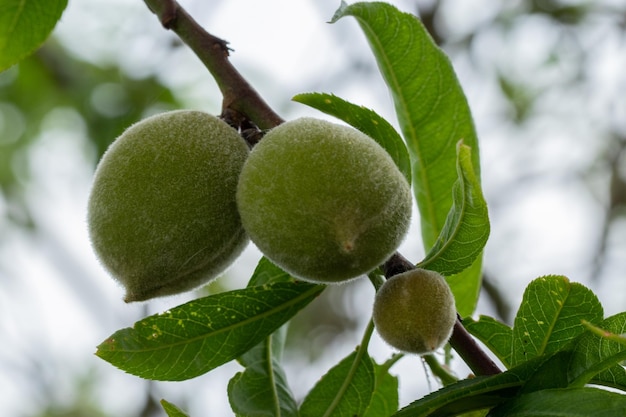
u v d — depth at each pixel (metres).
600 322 0.43
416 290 0.43
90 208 0.45
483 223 0.43
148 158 0.45
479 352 0.44
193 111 0.46
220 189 0.45
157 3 0.49
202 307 0.45
